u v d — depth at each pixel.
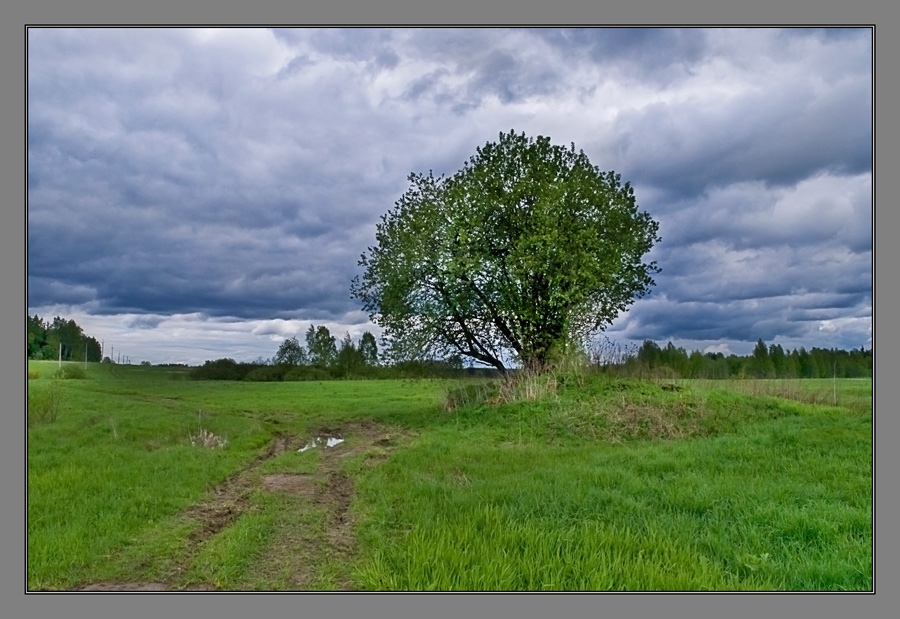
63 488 11.12
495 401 22.31
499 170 24.36
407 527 8.88
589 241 22.41
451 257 23.36
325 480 12.73
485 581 6.77
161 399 34.78
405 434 19.83
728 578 6.91
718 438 15.53
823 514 8.73
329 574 7.32
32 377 38.62
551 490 10.50
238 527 9.05
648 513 9.12
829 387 24.80
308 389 44.19
